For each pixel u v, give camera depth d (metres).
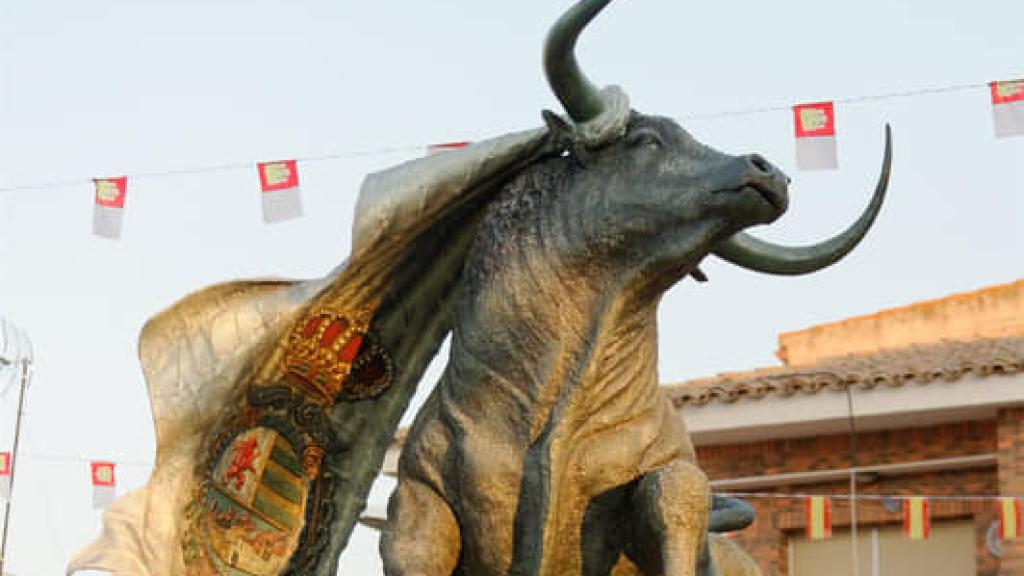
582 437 6.14
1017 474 19.39
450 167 6.29
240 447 6.39
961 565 19.97
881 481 20.45
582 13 6.02
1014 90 10.70
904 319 25.45
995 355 20.06
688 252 6.11
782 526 20.55
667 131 6.26
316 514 6.51
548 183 6.34
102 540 6.11
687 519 5.93
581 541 6.13
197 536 6.28
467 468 6.12
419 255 6.50
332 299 6.40
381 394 6.58
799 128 10.41
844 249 6.61
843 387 20.05
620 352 6.18
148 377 6.25
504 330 6.20
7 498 12.63
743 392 20.42
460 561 6.22
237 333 6.31
